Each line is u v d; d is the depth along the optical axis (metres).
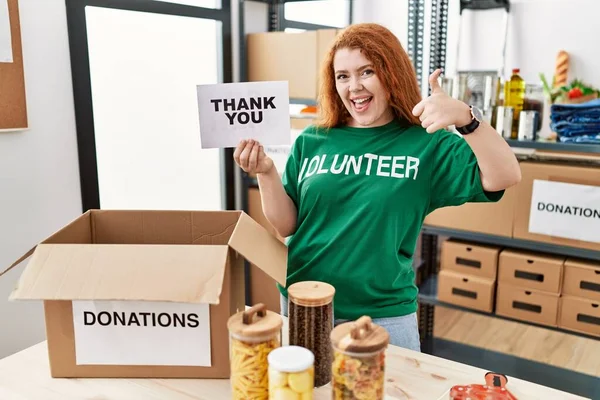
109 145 2.58
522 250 2.49
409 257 1.41
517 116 2.41
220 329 1.03
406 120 1.42
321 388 1.02
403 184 1.33
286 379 0.82
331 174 1.40
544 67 3.18
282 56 2.96
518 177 1.22
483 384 1.03
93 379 1.07
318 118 1.55
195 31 2.94
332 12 3.78
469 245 2.56
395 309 1.35
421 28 2.63
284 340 1.20
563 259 2.36
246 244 1.04
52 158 2.21
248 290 3.26
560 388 2.48
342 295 1.35
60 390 1.03
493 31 3.29
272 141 1.28
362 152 1.40
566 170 2.21
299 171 1.52
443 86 2.62
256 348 0.90
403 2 3.55
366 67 1.34
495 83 2.46
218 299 0.94
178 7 2.67
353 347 0.83
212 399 0.99
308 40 2.85
